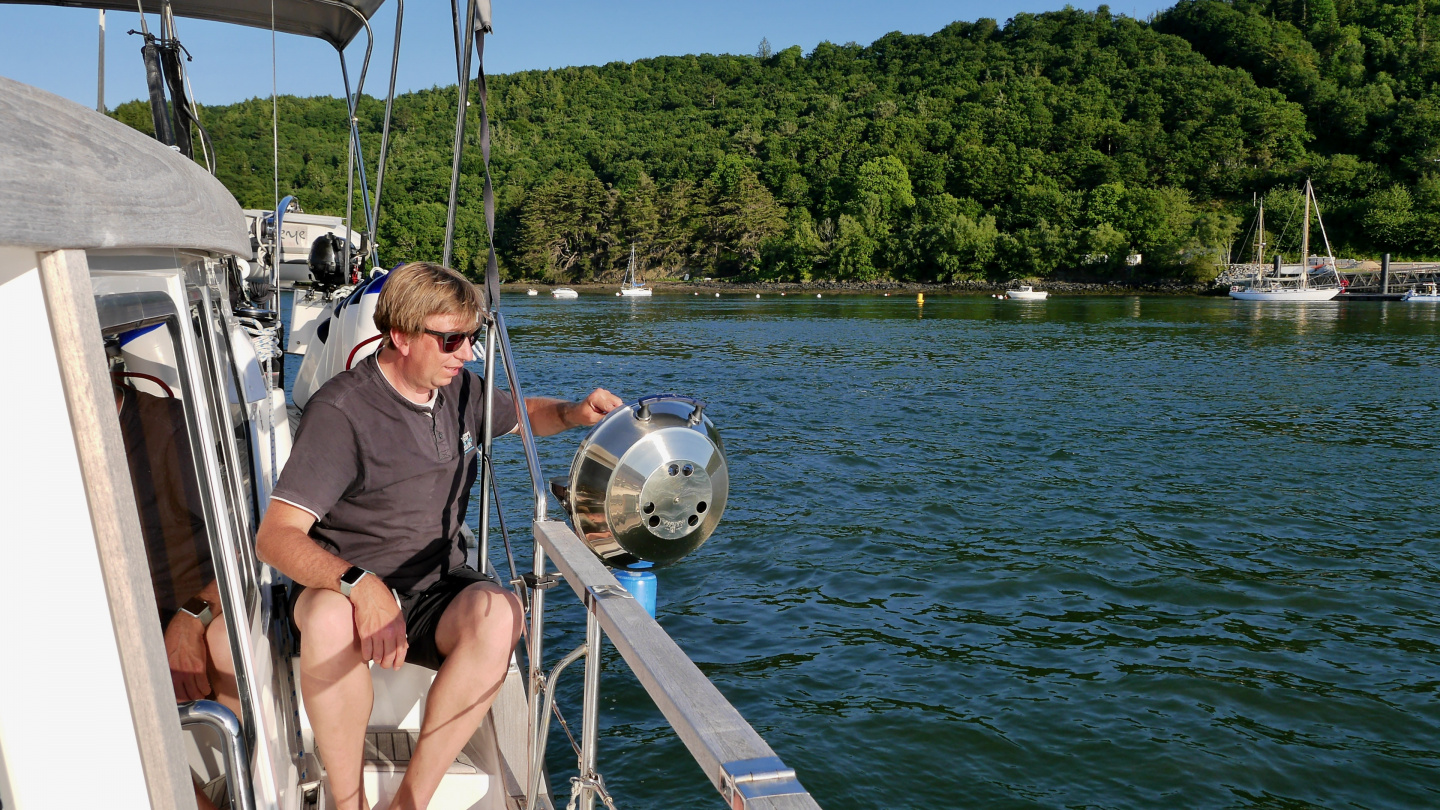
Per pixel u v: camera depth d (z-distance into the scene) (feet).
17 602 3.41
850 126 509.76
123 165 3.93
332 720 7.59
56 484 3.39
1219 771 20.70
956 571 34.04
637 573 8.16
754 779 3.60
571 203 429.79
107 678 3.56
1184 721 22.91
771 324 186.91
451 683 7.79
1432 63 450.30
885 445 58.13
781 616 29.32
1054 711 23.20
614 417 7.77
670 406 7.87
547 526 7.34
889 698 23.67
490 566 10.14
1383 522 41.88
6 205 2.76
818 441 59.31
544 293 355.77
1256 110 421.59
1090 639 28.07
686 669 4.57
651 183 441.68
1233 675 25.62
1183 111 449.48
